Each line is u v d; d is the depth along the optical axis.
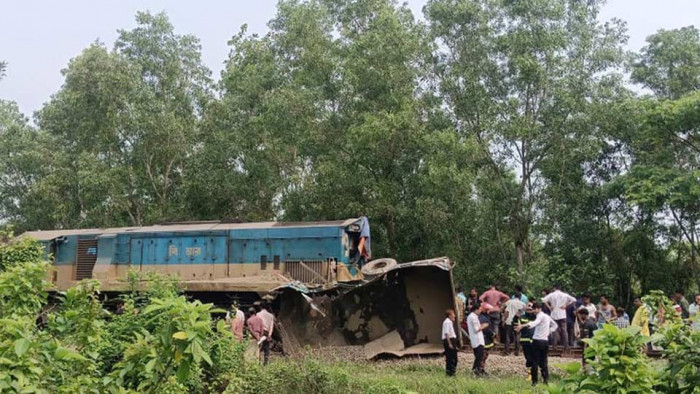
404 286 17.66
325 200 29.16
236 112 34.69
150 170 36.78
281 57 35.16
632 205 27.19
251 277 20.45
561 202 31.14
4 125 43.31
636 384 4.33
